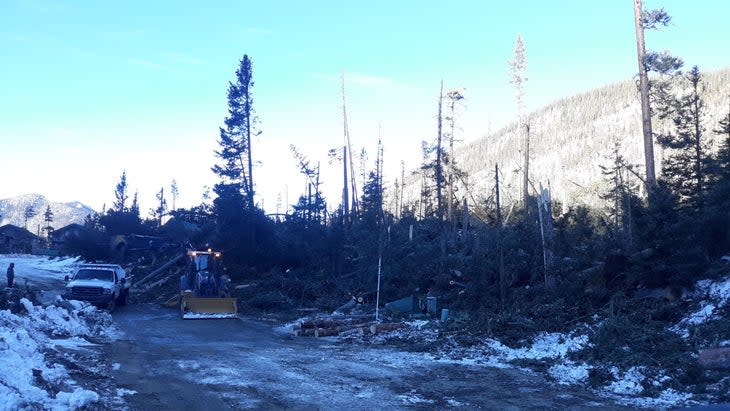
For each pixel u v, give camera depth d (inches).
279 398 447.8
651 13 1038.4
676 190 908.0
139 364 574.2
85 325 805.2
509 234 982.4
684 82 1357.0
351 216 1989.4
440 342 717.9
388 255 1117.1
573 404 438.6
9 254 3523.6
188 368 563.2
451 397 459.8
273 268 1444.4
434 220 1561.3
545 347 662.5
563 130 6053.2
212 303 1066.7
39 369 438.9
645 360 524.4
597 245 893.8
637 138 4483.3
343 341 789.9
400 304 990.4
